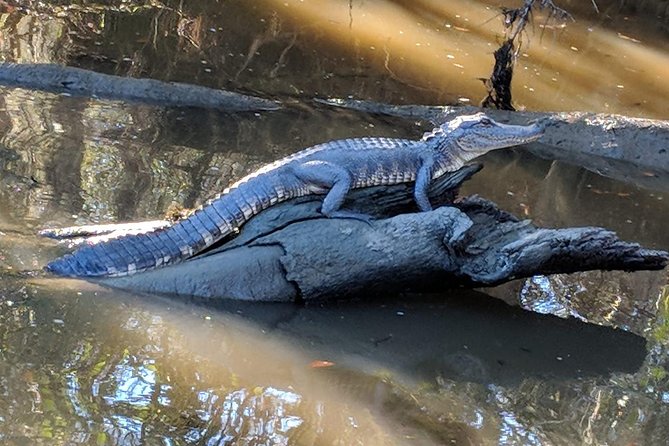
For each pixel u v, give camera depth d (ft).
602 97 32.71
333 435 12.67
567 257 17.10
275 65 30.27
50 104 23.70
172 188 19.49
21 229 16.55
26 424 11.69
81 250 15.79
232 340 14.80
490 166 25.22
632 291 18.83
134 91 25.43
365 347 15.40
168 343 14.29
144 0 34.53
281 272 16.25
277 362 14.42
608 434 13.85
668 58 39.19
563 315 17.46
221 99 26.05
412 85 30.50
